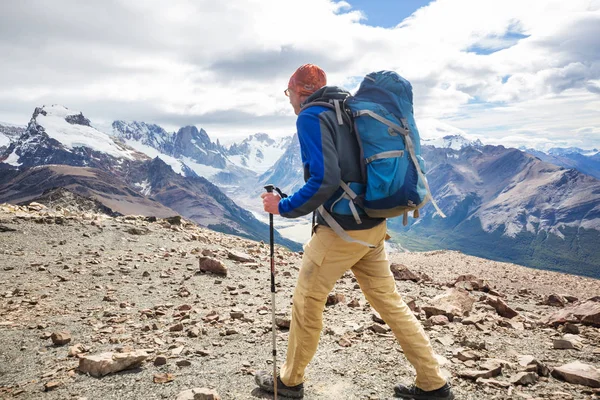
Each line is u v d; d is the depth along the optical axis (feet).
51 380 14.67
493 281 58.34
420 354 12.44
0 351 18.10
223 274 35.96
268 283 33.81
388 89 11.37
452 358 16.28
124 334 20.34
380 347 17.44
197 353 17.08
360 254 11.97
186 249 48.70
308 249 12.32
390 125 10.80
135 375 14.92
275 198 12.21
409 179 10.73
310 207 10.96
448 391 12.51
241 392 13.42
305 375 14.71
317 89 11.96
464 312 23.75
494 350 17.67
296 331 12.55
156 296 28.76
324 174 10.57
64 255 40.88
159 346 18.25
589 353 17.67
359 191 11.11
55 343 18.92
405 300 29.32
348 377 14.47
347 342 17.84
